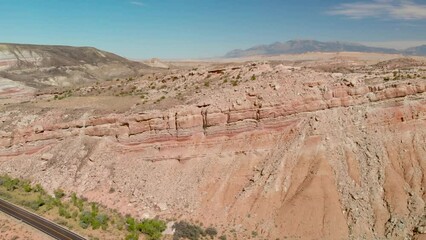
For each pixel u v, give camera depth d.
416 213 53.22
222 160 63.97
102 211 63.25
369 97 64.38
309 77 67.12
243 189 60.47
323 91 64.38
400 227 52.16
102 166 70.56
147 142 69.38
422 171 58.00
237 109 64.94
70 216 62.28
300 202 55.44
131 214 61.88
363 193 56.41
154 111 69.81
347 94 64.44
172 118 68.06
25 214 64.06
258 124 64.25
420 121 63.31
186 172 64.88
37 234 57.16
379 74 70.88
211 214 59.19
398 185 56.50
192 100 71.75
